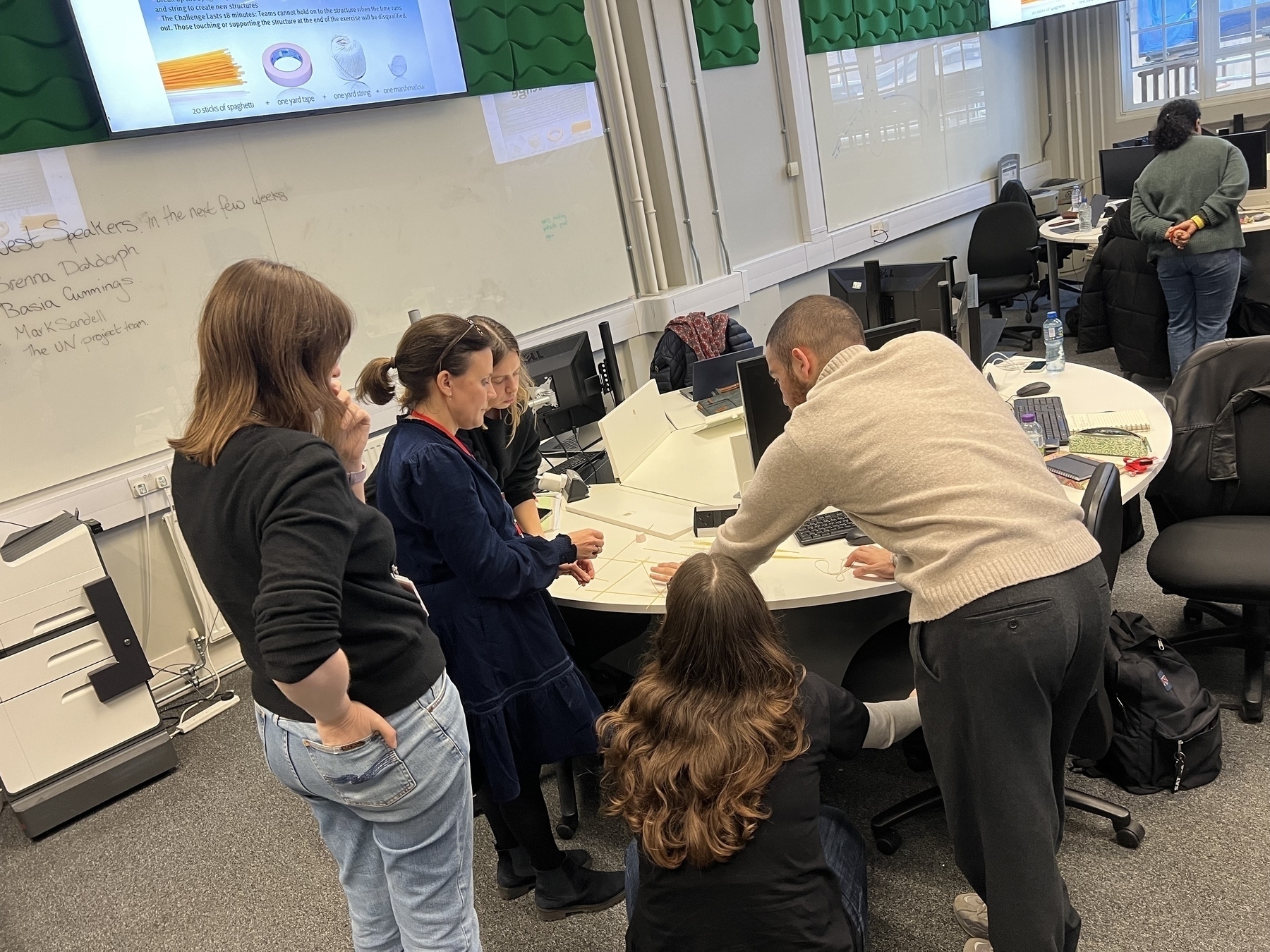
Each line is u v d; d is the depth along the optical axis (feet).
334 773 3.97
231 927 7.03
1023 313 20.58
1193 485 7.67
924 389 4.74
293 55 10.94
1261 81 20.85
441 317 5.25
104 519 10.18
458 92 12.53
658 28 14.85
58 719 8.70
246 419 3.65
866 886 5.30
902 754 7.55
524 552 5.49
